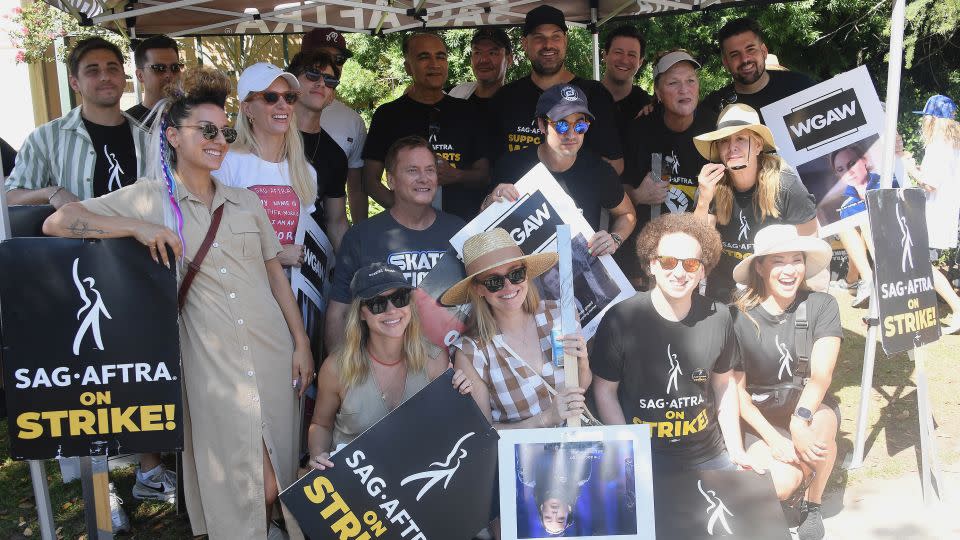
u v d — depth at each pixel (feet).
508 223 13.07
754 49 18.25
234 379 11.03
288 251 12.95
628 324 12.58
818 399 13.15
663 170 17.51
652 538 11.00
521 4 22.84
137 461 16.37
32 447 10.24
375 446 10.91
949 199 23.62
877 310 14.57
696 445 12.81
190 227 10.91
